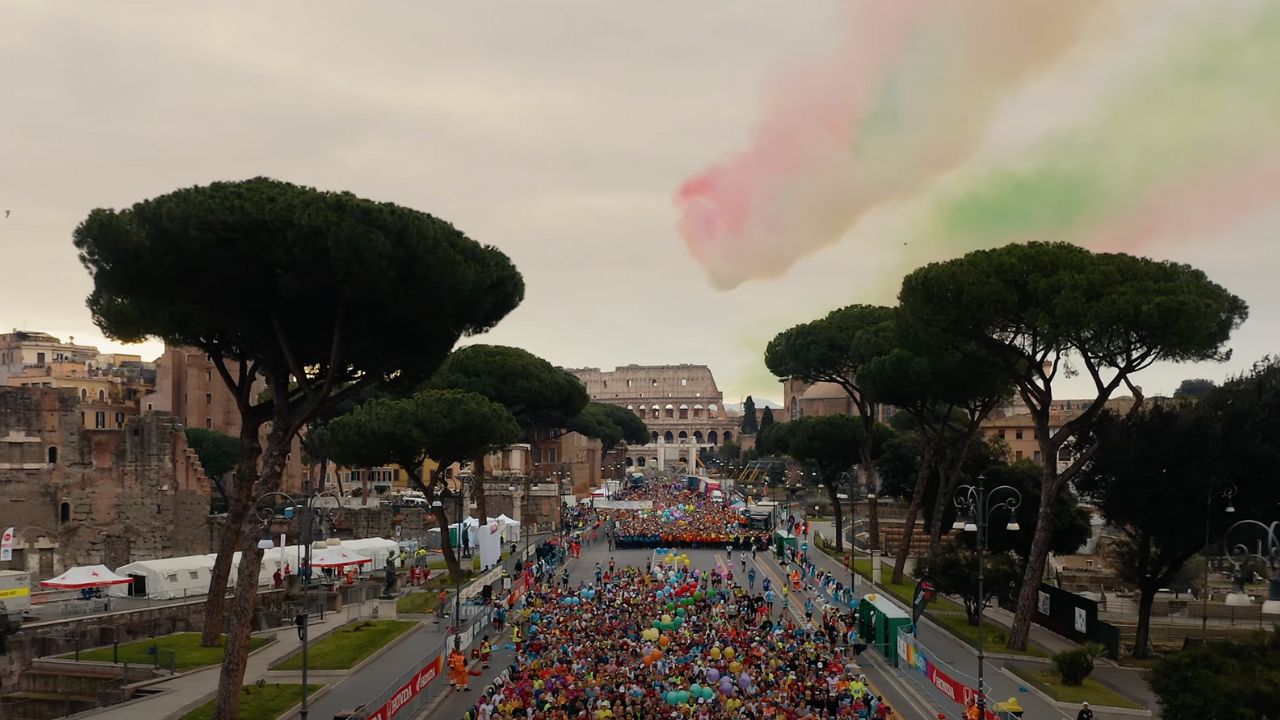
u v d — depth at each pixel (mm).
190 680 52562
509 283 52875
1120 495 65125
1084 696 50906
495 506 148250
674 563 99125
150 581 75688
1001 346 64312
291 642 63938
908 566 106000
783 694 45719
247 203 42031
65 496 89812
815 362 106750
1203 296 59562
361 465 89562
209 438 135750
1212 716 38938
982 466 98188
